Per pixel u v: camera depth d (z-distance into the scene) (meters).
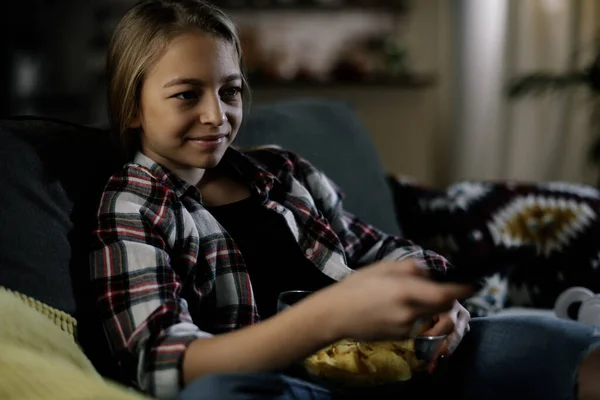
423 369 0.88
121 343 0.87
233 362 0.80
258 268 1.10
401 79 3.61
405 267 0.79
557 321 0.91
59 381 0.68
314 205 1.18
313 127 1.52
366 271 0.80
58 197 0.99
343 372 0.86
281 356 0.79
